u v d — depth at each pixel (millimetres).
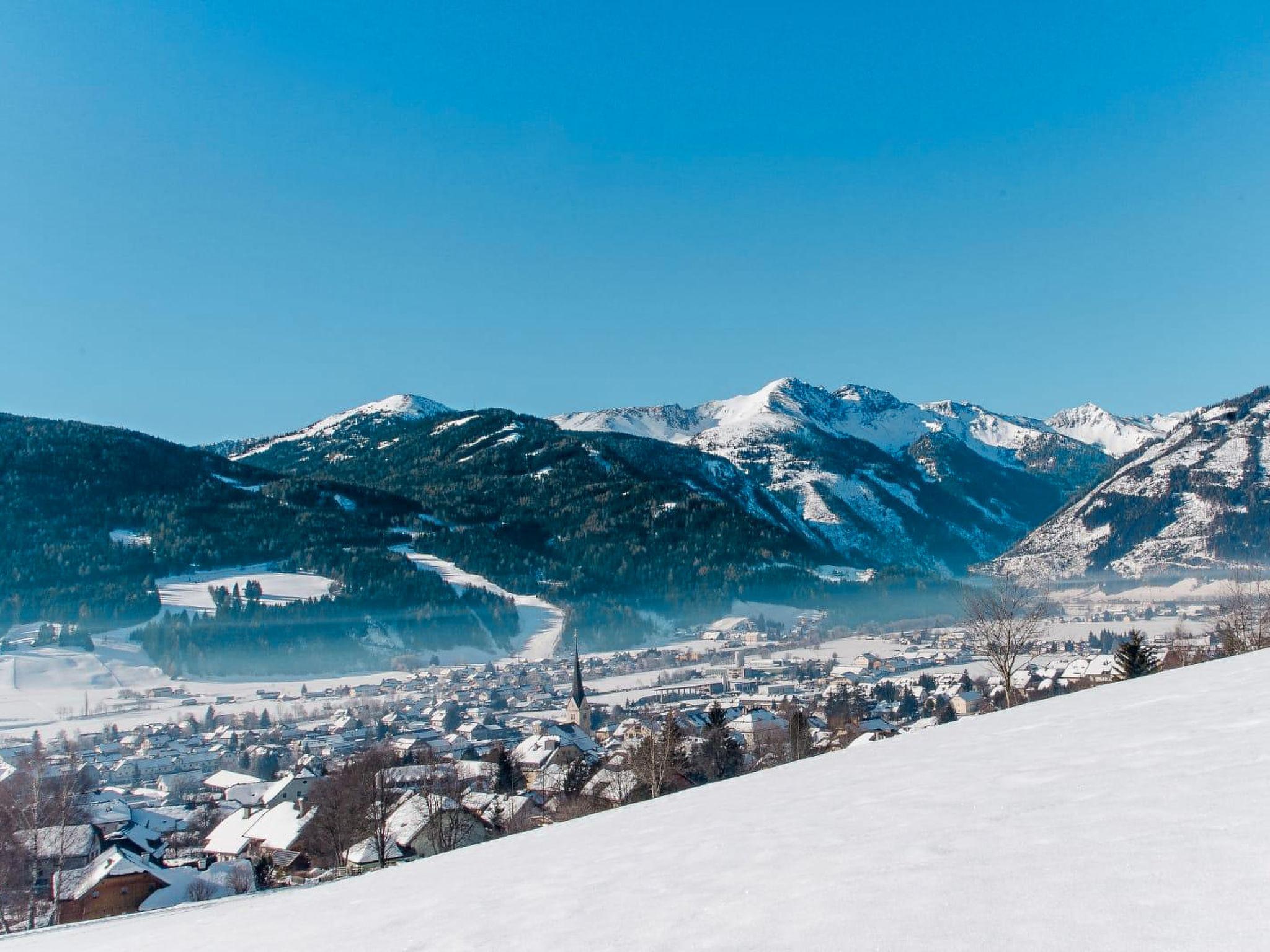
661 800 14398
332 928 7934
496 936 6098
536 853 10430
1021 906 4367
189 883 50250
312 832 60594
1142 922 3820
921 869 5484
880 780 10141
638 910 5984
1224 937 3477
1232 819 5180
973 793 7883
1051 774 7996
